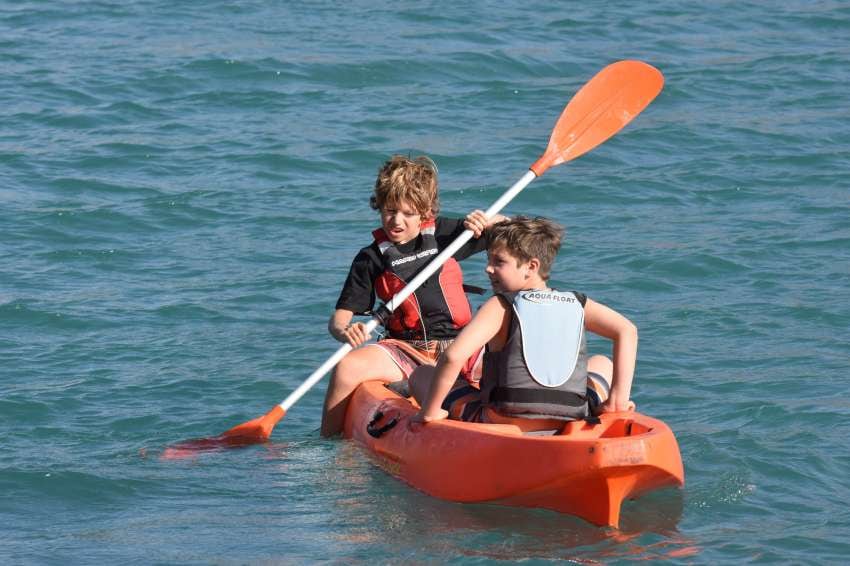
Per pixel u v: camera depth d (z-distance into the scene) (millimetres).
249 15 65188
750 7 70250
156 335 26594
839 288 28984
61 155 41750
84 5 67125
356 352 21391
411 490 18062
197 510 17297
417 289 21047
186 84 51344
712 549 15406
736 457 18922
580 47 59594
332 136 44531
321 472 19094
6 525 16766
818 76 54375
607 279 30078
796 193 37875
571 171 40531
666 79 53531
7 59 55125
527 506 16906
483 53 56812
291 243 33406
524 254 17156
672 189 38438
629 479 16047
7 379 23766
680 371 23859
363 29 62125
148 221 35219
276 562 15203
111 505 17562
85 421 21719
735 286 29406
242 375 24312
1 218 35031
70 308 28109
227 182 39188
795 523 16328
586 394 17328
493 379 17344
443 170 40594
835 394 22266
